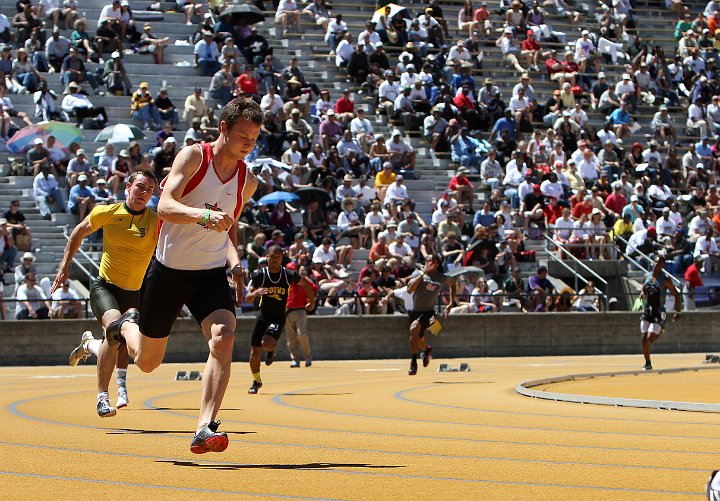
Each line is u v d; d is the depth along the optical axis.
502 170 80.81
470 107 83.50
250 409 29.34
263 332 35.88
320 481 15.80
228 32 81.50
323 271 66.00
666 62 98.62
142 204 24.22
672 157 85.69
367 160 76.00
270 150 74.50
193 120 71.69
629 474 16.59
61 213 66.44
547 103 87.25
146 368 19.92
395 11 88.81
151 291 18.92
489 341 67.06
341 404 31.20
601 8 102.25
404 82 83.50
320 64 86.25
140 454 18.92
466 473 16.66
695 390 34.38
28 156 68.25
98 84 76.44
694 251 76.25
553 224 75.94
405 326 65.00
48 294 60.78
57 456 18.62
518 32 94.94
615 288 74.88
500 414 27.55
